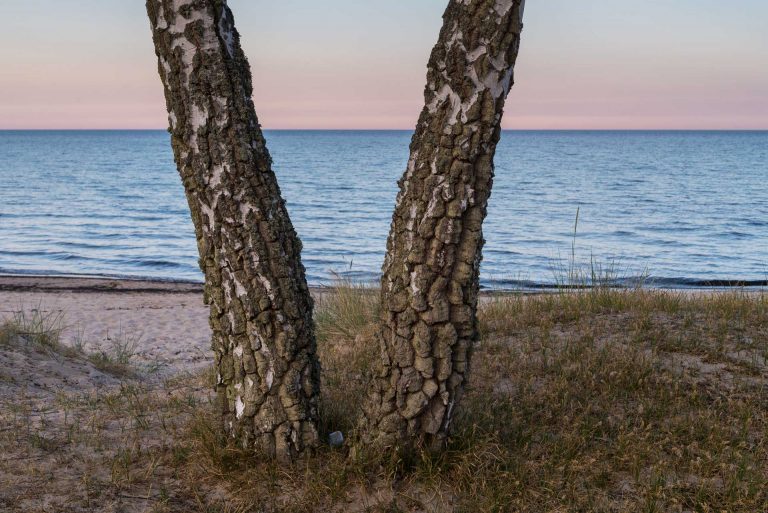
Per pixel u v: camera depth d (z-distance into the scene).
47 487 3.75
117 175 76.12
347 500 3.69
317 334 8.27
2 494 3.65
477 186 3.58
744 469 3.80
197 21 3.57
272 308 3.82
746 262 24.28
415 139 3.67
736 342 6.05
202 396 5.70
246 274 3.78
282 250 3.82
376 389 3.89
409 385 3.78
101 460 4.12
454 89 3.47
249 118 3.75
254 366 3.89
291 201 48.75
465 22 3.42
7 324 8.15
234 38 3.75
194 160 3.70
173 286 18.47
